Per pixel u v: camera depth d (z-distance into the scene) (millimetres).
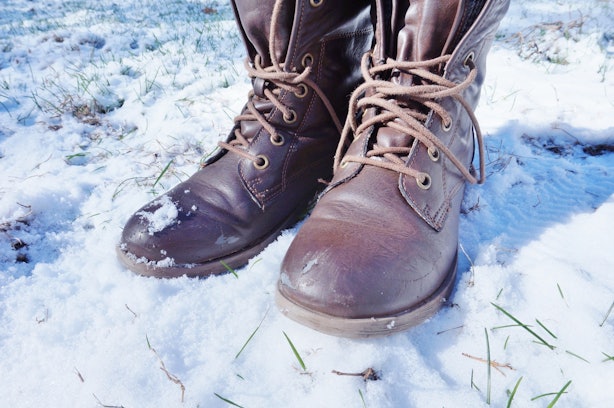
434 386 278
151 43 1046
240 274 366
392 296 286
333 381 280
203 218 361
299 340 307
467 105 341
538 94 625
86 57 957
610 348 285
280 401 275
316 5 346
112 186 499
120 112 678
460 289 327
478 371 285
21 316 340
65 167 539
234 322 325
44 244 423
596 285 324
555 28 902
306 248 304
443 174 338
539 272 337
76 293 360
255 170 376
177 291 352
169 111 656
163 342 311
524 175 459
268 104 383
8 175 521
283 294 298
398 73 329
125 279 363
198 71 833
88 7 1528
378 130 343
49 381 292
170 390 282
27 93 759
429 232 320
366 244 298
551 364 283
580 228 385
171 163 538
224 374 291
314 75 379
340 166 360
